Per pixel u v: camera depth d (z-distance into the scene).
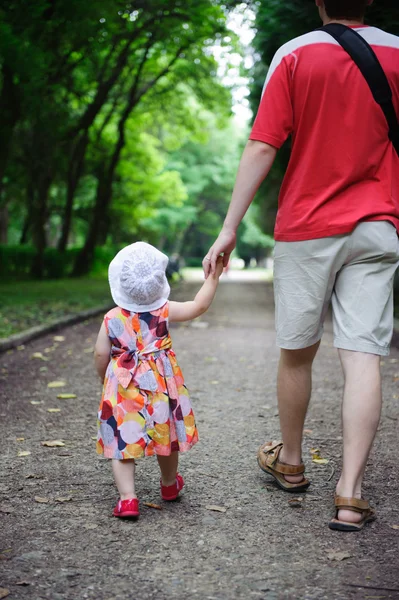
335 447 4.26
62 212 35.91
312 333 3.11
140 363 3.10
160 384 3.10
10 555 2.63
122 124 27.72
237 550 2.70
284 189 3.11
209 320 13.52
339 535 2.85
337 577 2.46
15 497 3.31
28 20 13.20
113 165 29.02
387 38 2.98
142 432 3.04
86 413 5.16
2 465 3.83
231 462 3.92
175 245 69.00
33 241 33.53
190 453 4.10
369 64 2.90
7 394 5.86
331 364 7.77
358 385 2.91
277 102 3.00
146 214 39.38
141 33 20.09
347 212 2.93
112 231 38.66
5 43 12.62
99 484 3.51
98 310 14.37
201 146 56.94
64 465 3.83
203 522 3.01
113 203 35.97
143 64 24.84
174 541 2.79
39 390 6.07
